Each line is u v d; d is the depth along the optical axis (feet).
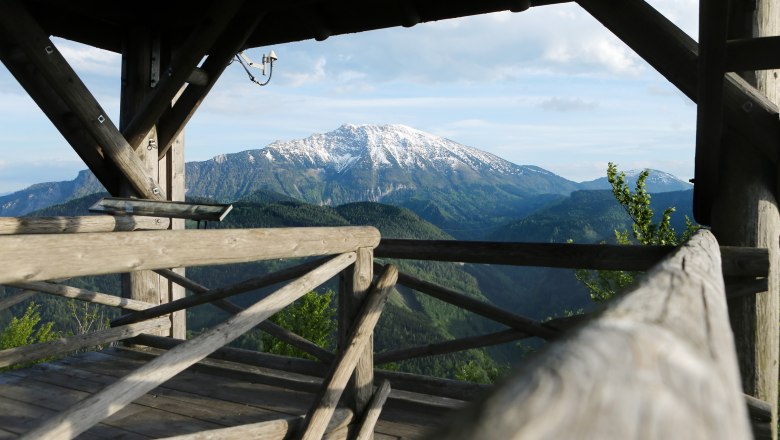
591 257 11.54
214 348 7.36
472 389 13.33
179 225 17.92
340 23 17.24
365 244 10.66
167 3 17.56
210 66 17.21
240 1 14.75
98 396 6.26
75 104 14.99
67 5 15.30
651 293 1.85
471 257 12.42
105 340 16.90
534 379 0.99
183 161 19.35
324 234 9.29
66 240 4.85
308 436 9.01
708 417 0.95
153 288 18.79
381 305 10.92
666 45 10.55
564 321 12.18
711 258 4.18
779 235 10.64
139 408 13.38
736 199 10.66
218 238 6.79
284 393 14.51
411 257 12.80
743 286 10.38
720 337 1.51
